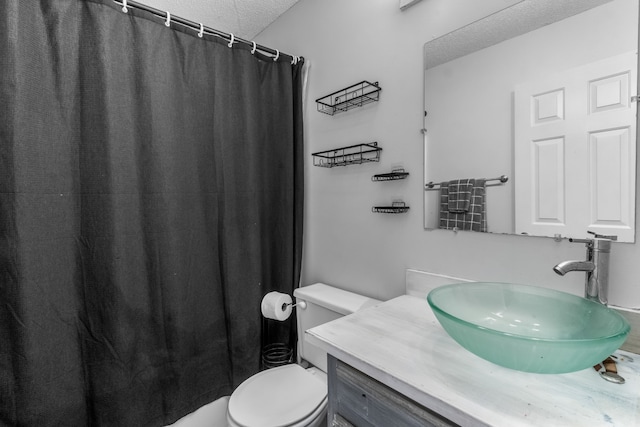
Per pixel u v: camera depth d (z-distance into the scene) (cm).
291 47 182
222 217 146
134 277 121
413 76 122
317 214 171
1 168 98
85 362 114
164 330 129
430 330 89
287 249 168
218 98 145
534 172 94
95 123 113
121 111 117
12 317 99
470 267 108
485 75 103
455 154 111
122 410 118
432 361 72
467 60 107
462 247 110
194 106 137
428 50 117
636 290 79
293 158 172
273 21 194
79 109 112
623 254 80
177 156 132
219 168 145
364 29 140
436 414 63
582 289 86
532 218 94
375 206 138
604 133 82
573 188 87
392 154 131
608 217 82
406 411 67
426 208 120
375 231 139
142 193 124
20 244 99
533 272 95
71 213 111
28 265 101
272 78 165
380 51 134
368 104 140
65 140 109
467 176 108
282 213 168
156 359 127
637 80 77
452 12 110
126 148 118
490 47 101
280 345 169
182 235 134
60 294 108
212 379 143
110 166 114
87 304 114
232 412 112
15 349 99
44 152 104
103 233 115
